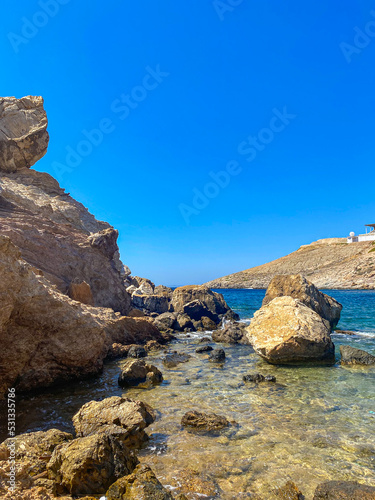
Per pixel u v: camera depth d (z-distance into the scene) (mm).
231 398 11016
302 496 5641
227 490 5836
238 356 18203
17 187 34562
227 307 37875
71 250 26781
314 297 25422
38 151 39156
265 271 152875
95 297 27453
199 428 8578
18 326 11383
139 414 8125
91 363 13445
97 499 5152
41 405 10359
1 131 37125
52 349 12125
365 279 102250
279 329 16438
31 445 6699
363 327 27312
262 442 7734
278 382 12812
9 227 23406
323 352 15594
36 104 40844
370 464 6684
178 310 36062
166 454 7227
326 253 143500
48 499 5168
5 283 10578
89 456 5531
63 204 35344
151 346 20766
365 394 11094
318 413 9477
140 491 4875
